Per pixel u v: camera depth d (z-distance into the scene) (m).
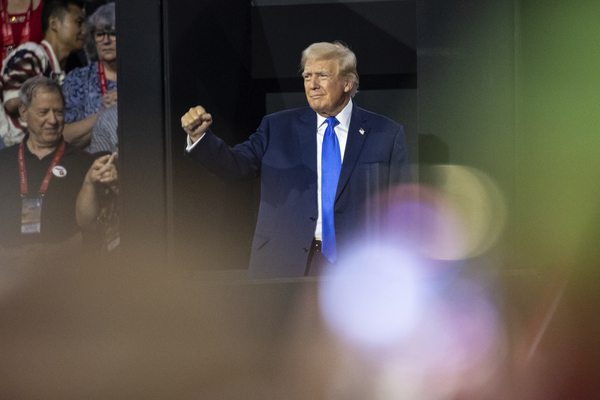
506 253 2.03
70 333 2.02
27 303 2.05
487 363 1.95
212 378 1.96
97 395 1.89
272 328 1.99
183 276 2.02
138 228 1.95
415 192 2.07
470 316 2.00
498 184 2.03
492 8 1.99
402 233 2.08
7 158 3.42
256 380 1.95
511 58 1.98
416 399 1.85
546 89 1.95
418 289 2.00
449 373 1.95
